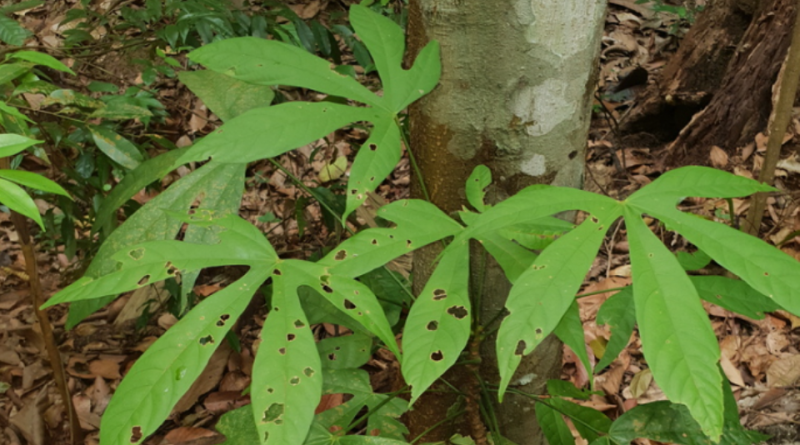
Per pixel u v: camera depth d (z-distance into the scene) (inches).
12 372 69.7
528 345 25.9
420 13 33.1
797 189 81.6
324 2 104.4
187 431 63.2
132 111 45.0
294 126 31.0
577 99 33.9
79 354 71.7
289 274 29.8
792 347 67.1
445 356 27.7
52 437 63.8
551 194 28.9
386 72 33.3
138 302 75.1
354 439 32.5
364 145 31.4
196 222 31.3
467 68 32.8
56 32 101.0
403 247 30.1
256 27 54.3
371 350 39.3
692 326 25.6
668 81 97.6
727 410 34.1
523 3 31.2
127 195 36.9
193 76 38.4
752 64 86.8
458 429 44.1
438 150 35.0
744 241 27.0
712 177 29.0
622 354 67.5
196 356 27.8
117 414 26.8
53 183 26.9
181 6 54.6
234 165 35.8
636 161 95.5
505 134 33.9
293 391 27.1
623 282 73.9
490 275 37.6
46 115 52.5
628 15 120.3
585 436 36.4
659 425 35.1
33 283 46.6
